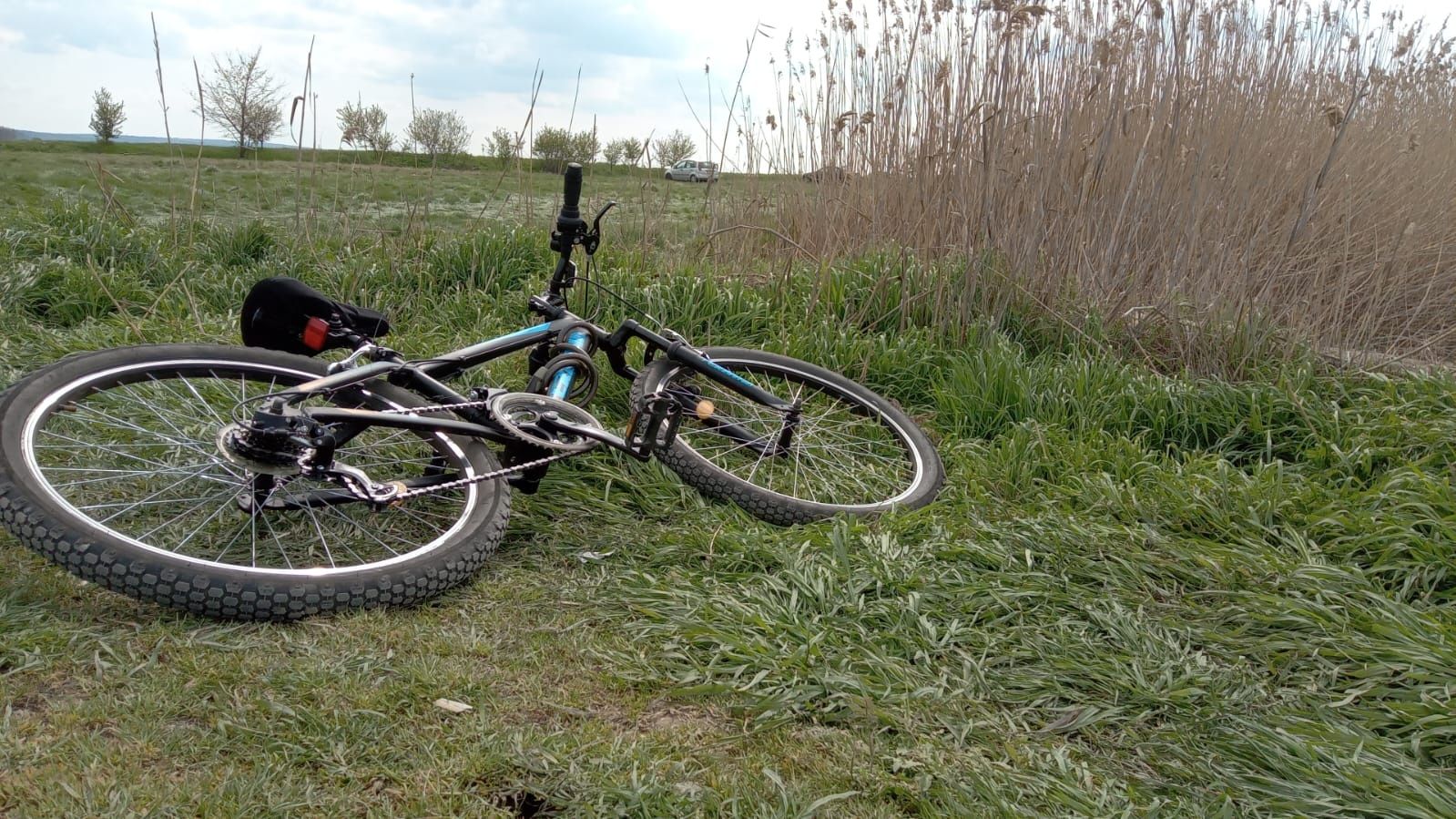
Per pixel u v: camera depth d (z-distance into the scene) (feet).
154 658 6.48
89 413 8.08
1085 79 17.48
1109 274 16.69
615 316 15.14
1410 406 13.01
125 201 23.11
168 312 14.29
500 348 10.10
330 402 8.66
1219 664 7.97
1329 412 12.99
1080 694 7.41
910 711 6.97
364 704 6.35
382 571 7.63
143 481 8.79
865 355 14.75
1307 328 15.69
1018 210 16.58
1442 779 6.39
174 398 9.11
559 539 9.25
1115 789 6.38
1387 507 10.44
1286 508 10.60
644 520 9.89
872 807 5.98
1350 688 7.61
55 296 14.28
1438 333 18.02
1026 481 11.37
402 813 5.49
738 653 7.41
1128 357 15.57
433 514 9.19
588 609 8.05
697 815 5.69
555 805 5.72
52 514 6.81
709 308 15.57
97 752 5.57
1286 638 8.21
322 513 8.89
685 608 8.02
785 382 12.55
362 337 9.23
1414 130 21.97
